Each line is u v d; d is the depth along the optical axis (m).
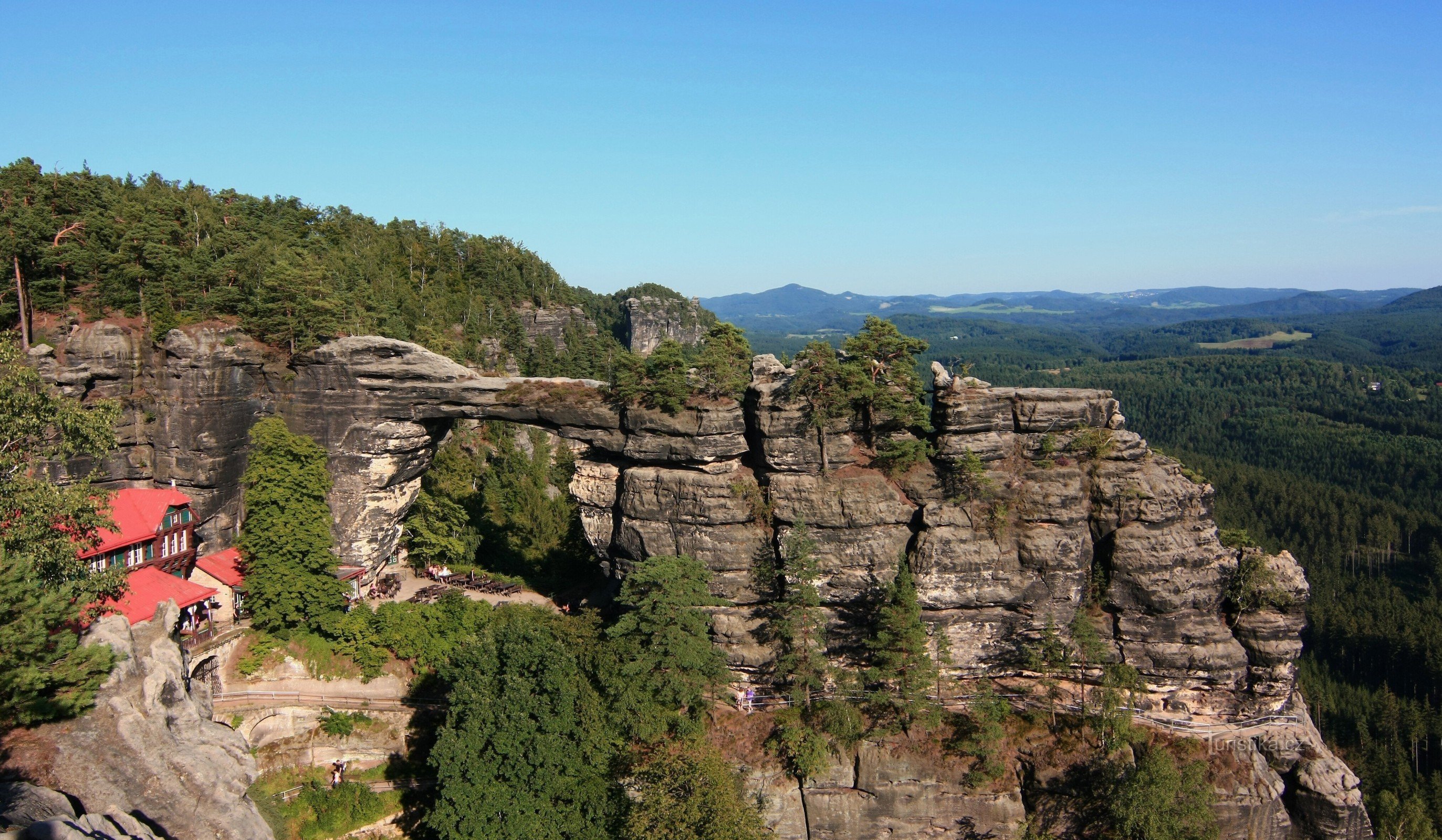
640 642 58.06
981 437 60.84
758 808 56.25
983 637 61.44
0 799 28.52
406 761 61.81
